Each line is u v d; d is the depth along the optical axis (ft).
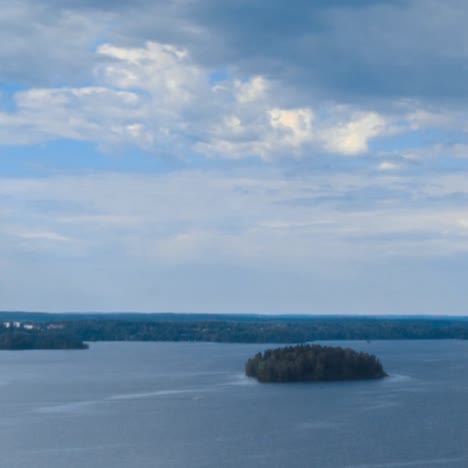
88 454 498.28
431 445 520.42
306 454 494.59
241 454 495.41
